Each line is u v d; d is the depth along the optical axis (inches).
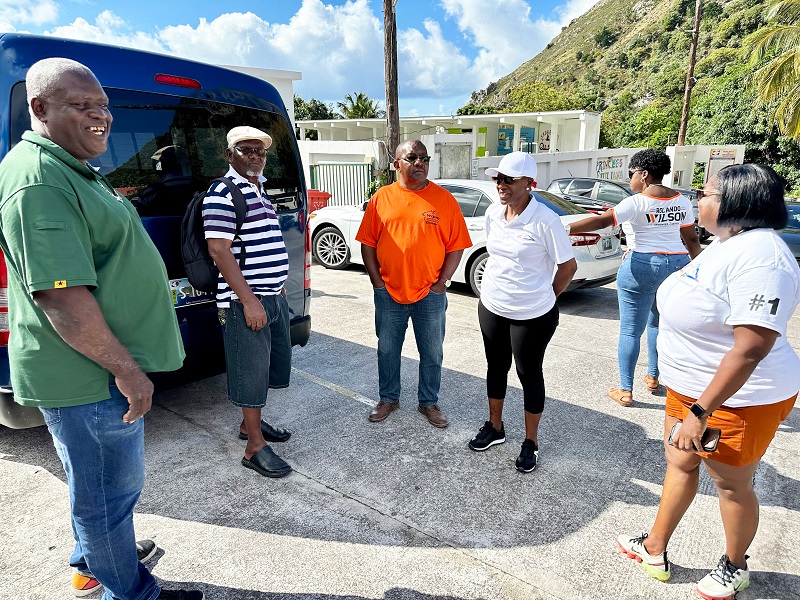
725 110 1074.7
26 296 61.8
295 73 502.9
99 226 62.5
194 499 107.5
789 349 76.6
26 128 95.6
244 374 112.2
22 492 108.5
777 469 121.2
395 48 419.8
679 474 84.0
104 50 107.6
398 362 140.8
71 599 82.5
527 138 1071.0
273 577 87.4
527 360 114.7
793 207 366.9
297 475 116.6
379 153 511.2
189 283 120.8
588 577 88.6
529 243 109.5
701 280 74.7
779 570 90.6
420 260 128.0
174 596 79.4
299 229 149.3
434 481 115.1
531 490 112.3
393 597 84.0
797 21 631.8
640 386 167.0
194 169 123.4
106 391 66.1
